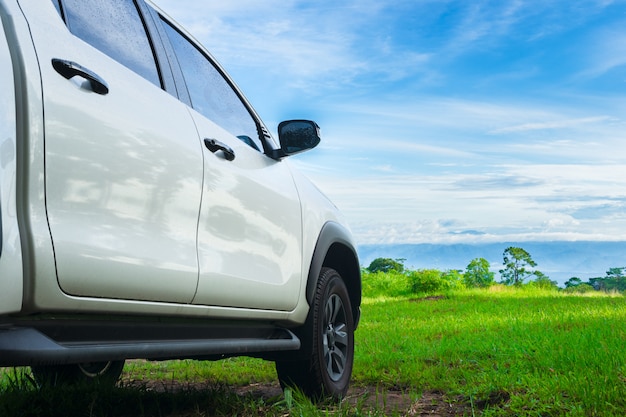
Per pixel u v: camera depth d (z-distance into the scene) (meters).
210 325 2.83
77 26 2.31
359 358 5.59
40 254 1.86
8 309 1.78
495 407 3.42
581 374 3.79
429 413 3.54
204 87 3.22
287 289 3.41
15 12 1.96
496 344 5.75
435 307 15.62
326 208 4.15
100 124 2.17
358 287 4.44
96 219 2.11
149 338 2.46
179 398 3.50
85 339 2.16
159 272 2.37
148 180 2.38
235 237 2.96
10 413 3.08
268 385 4.73
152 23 2.91
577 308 11.98
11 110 1.83
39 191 1.89
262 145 3.68
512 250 86.00
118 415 3.26
